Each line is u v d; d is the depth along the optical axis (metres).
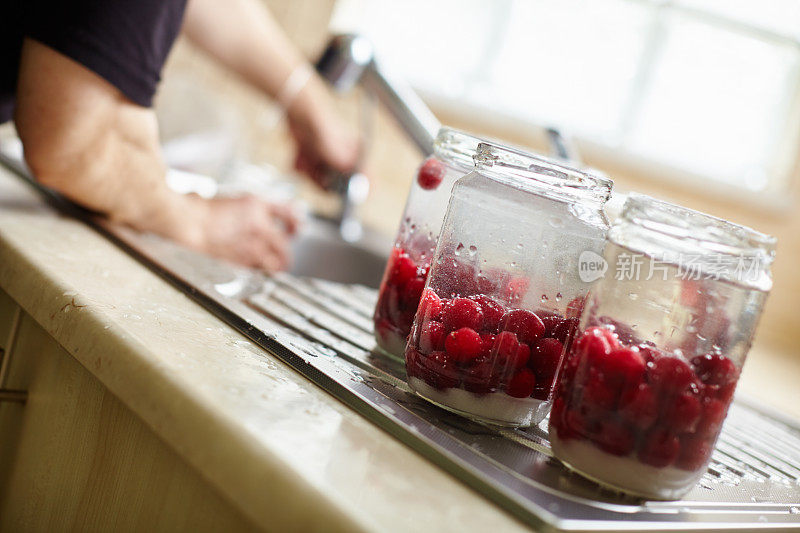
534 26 3.22
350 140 1.79
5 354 0.79
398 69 3.31
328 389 0.61
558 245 0.61
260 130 3.01
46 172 1.00
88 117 0.96
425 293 0.65
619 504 0.52
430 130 1.44
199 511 0.51
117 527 0.58
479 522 0.45
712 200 2.74
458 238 0.63
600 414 0.54
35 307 0.69
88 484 0.62
